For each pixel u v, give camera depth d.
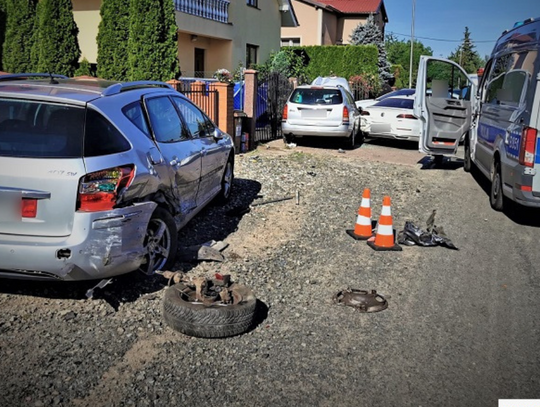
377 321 4.50
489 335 4.32
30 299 4.53
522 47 7.87
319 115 13.79
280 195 8.80
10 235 4.08
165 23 14.03
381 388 3.54
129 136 4.66
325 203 8.42
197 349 3.93
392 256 6.14
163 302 4.29
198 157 6.07
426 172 11.65
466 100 11.27
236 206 7.93
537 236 7.15
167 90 6.12
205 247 5.71
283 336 4.18
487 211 8.45
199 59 22.08
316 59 33.78
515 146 7.36
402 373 3.72
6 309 4.34
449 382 3.63
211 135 6.94
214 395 3.40
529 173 7.02
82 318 4.27
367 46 32.78
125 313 4.39
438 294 5.11
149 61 13.78
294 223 7.26
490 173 8.83
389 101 15.82
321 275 5.48
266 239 6.53
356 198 8.89
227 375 3.62
